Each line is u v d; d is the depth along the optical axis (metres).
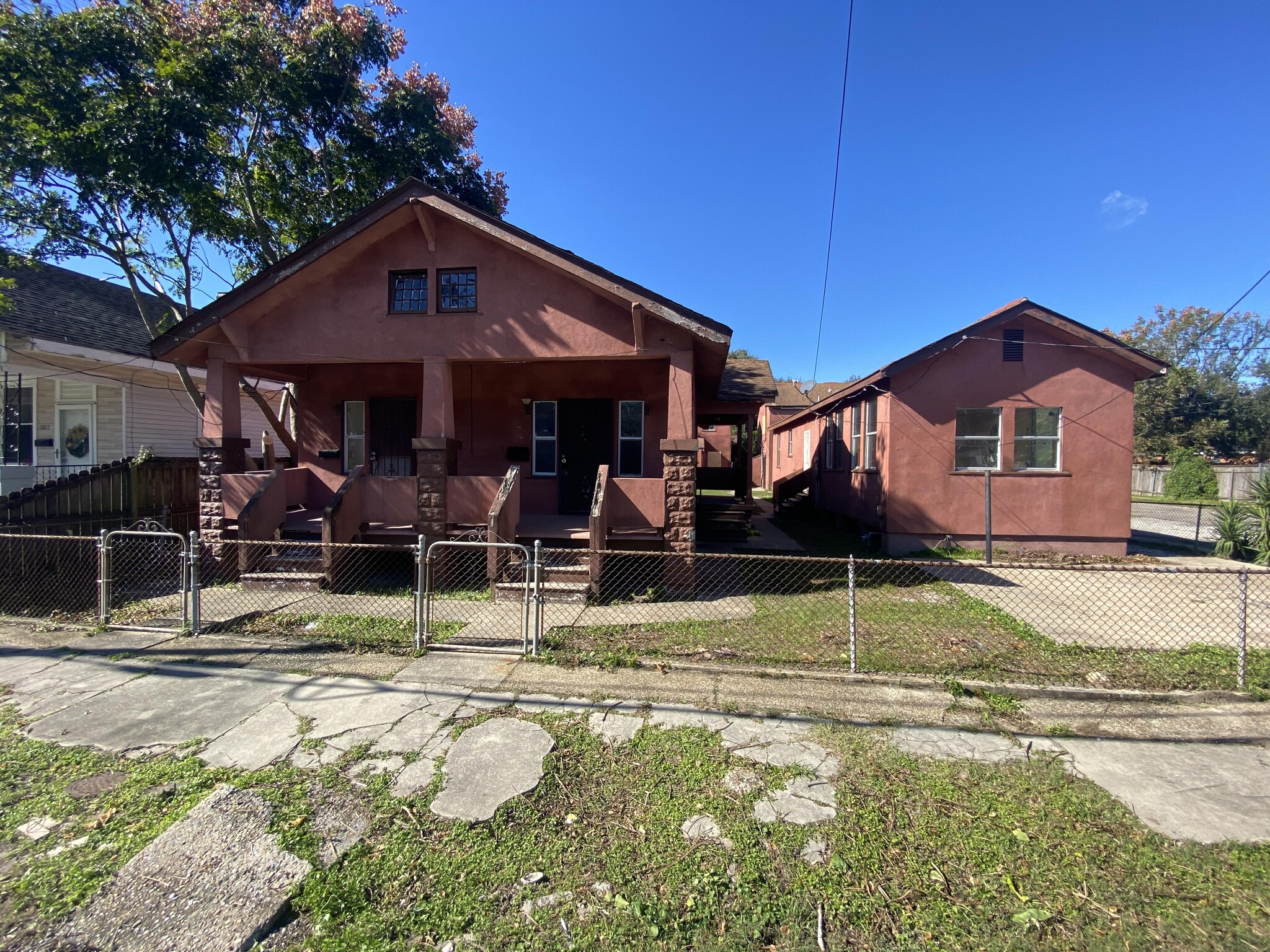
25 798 3.08
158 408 13.70
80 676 4.72
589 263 7.70
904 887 2.51
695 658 5.17
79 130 8.81
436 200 7.91
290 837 2.78
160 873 2.55
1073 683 4.68
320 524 8.98
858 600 7.47
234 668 4.93
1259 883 2.54
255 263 13.24
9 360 11.15
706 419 15.07
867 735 3.81
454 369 10.52
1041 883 2.54
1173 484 25.58
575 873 2.58
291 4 11.52
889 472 11.27
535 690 4.46
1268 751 3.68
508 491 7.87
